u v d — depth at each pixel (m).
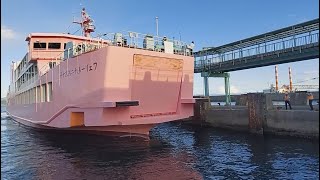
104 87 16.45
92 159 14.95
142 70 17.77
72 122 19.02
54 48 25.58
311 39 25.72
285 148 17.78
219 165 13.99
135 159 14.91
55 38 25.53
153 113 18.81
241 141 20.95
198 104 31.77
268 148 17.98
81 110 18.05
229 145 19.44
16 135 25.25
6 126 35.06
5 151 17.52
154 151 16.84
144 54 17.64
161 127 31.45
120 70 16.89
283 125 22.02
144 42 18.25
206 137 23.39
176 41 19.83
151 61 18.02
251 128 24.27
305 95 29.39
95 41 22.44
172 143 20.06
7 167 13.80
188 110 19.86
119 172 12.72
